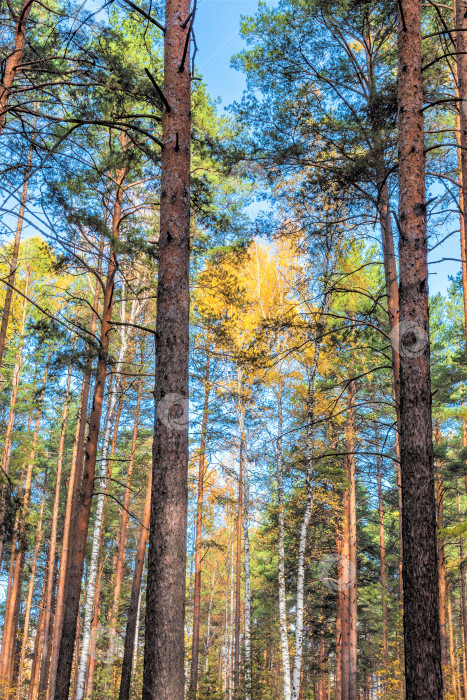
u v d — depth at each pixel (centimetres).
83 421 2011
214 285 1568
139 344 1900
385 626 2438
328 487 1859
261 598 2794
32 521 2275
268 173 1132
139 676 2105
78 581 1007
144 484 2219
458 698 1991
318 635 2338
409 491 575
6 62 837
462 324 2714
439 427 2669
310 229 1180
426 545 555
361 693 3428
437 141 1190
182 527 511
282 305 1569
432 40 1060
